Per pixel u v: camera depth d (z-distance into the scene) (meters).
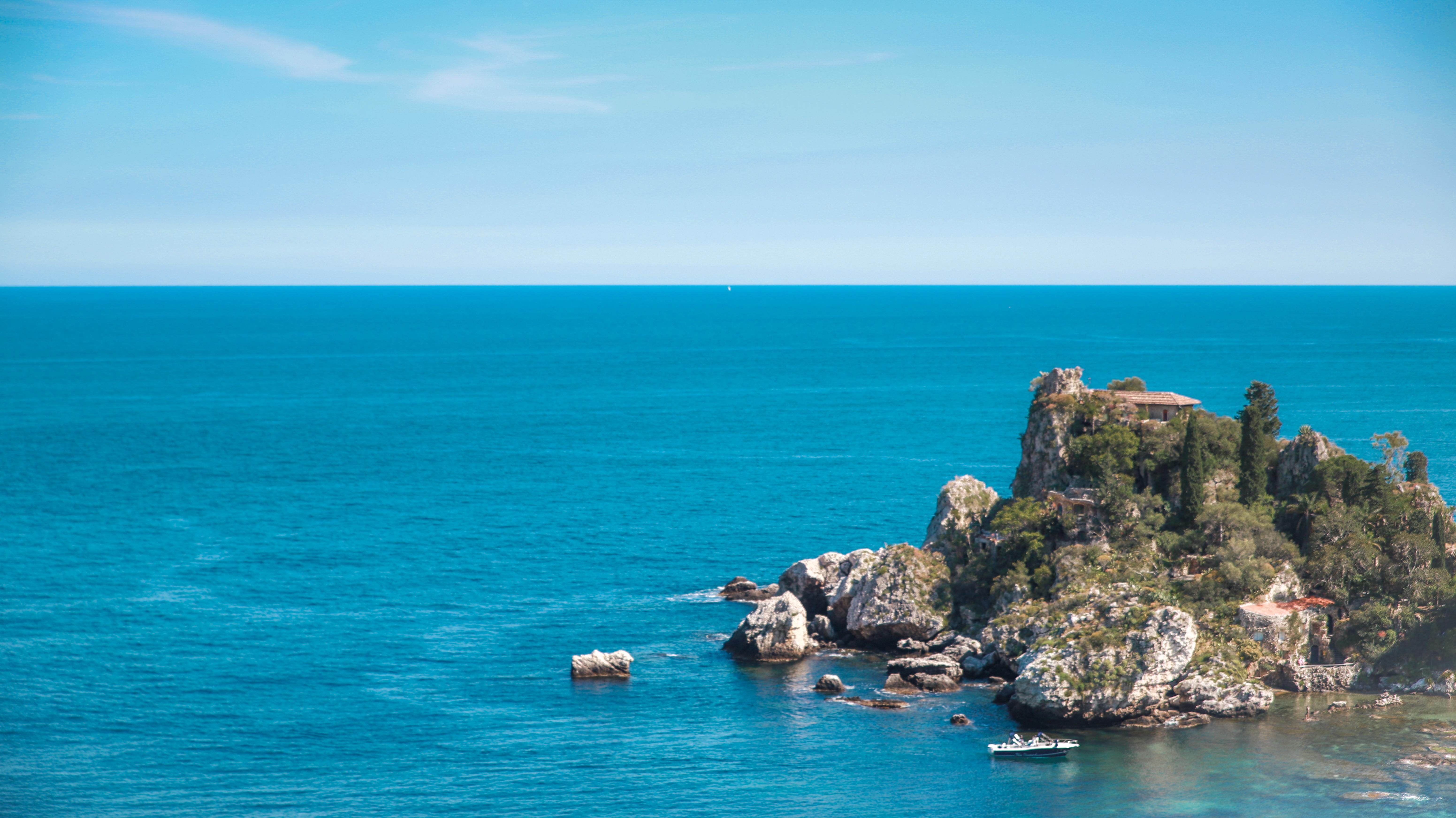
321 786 90.25
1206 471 123.31
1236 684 101.12
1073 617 107.56
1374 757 91.94
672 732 99.81
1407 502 118.69
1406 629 107.25
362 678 113.31
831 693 108.31
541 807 86.81
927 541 130.38
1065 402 131.50
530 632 127.69
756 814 85.44
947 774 91.19
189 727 101.38
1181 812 83.94
